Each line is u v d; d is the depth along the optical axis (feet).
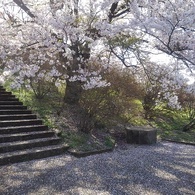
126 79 31.71
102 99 27.91
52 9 22.07
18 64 22.57
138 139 28.84
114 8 26.14
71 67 26.03
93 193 13.67
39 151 19.38
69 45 22.44
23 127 22.30
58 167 17.52
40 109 28.35
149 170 18.63
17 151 18.95
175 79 17.24
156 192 14.60
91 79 24.41
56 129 24.62
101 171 17.46
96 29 21.09
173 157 23.20
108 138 27.22
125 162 20.21
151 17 15.92
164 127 38.24
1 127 21.66
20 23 22.79
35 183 14.43
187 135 35.63
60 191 13.60
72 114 29.27
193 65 16.60
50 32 21.59
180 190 15.25
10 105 26.20
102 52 29.07
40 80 30.73
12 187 13.71
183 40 16.62
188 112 44.88
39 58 24.00
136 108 35.32
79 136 24.70
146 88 38.93
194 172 19.06
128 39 23.38
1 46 22.07
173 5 16.34
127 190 14.53
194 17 15.19
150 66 26.40
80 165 18.39
